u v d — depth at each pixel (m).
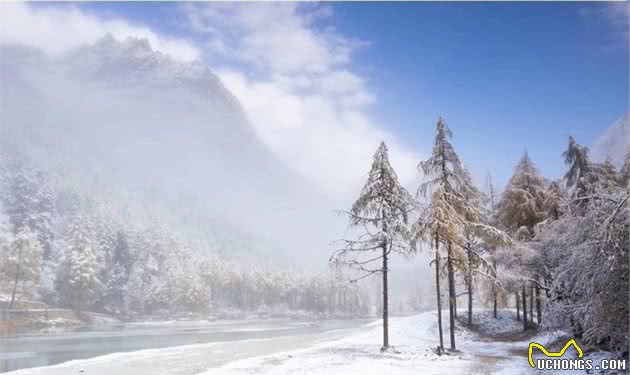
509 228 33.41
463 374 17.30
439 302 24.78
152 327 73.50
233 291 128.50
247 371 18.69
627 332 14.56
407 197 26.05
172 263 109.62
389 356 23.09
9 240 92.31
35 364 25.75
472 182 32.94
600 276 14.52
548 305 23.47
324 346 28.97
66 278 77.12
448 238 24.50
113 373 19.28
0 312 60.97
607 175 23.17
